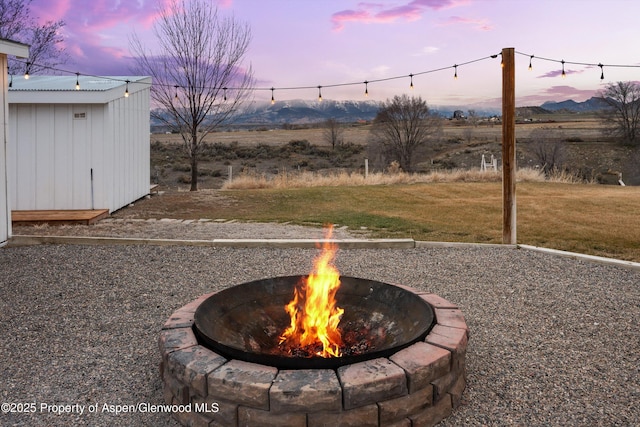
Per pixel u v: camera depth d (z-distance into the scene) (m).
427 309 3.00
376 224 9.36
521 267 5.93
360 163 33.28
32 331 3.93
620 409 2.68
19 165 10.10
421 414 2.45
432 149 35.75
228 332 3.05
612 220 9.46
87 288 5.12
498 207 11.31
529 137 36.28
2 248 6.93
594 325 4.01
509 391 2.90
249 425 2.27
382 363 2.45
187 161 31.36
